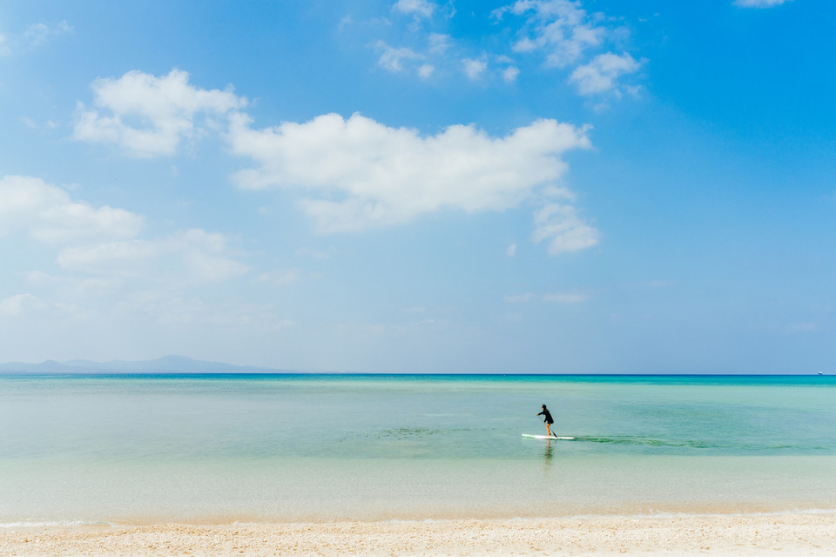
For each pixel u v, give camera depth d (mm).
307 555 11062
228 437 30719
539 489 17734
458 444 27781
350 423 39062
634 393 94312
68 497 16625
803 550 11312
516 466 21609
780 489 17828
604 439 29672
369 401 68062
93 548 11484
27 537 12391
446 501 16250
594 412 49938
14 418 43094
